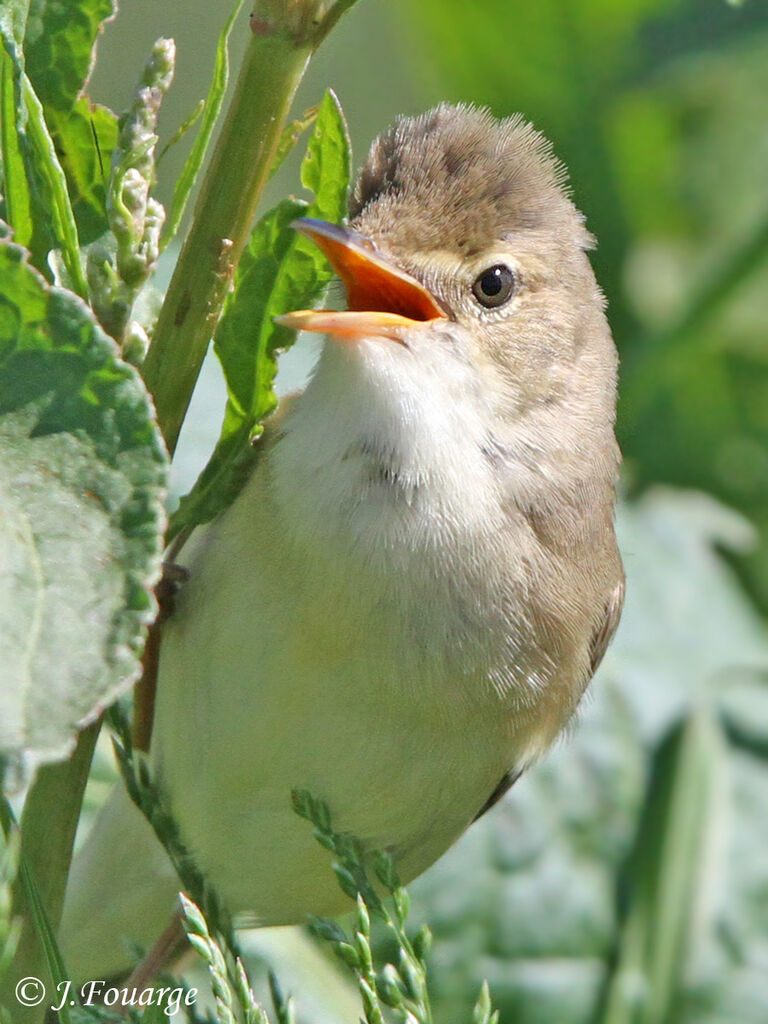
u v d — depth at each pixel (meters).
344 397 1.42
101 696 1.32
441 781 1.42
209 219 1.38
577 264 1.43
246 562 1.42
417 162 1.43
